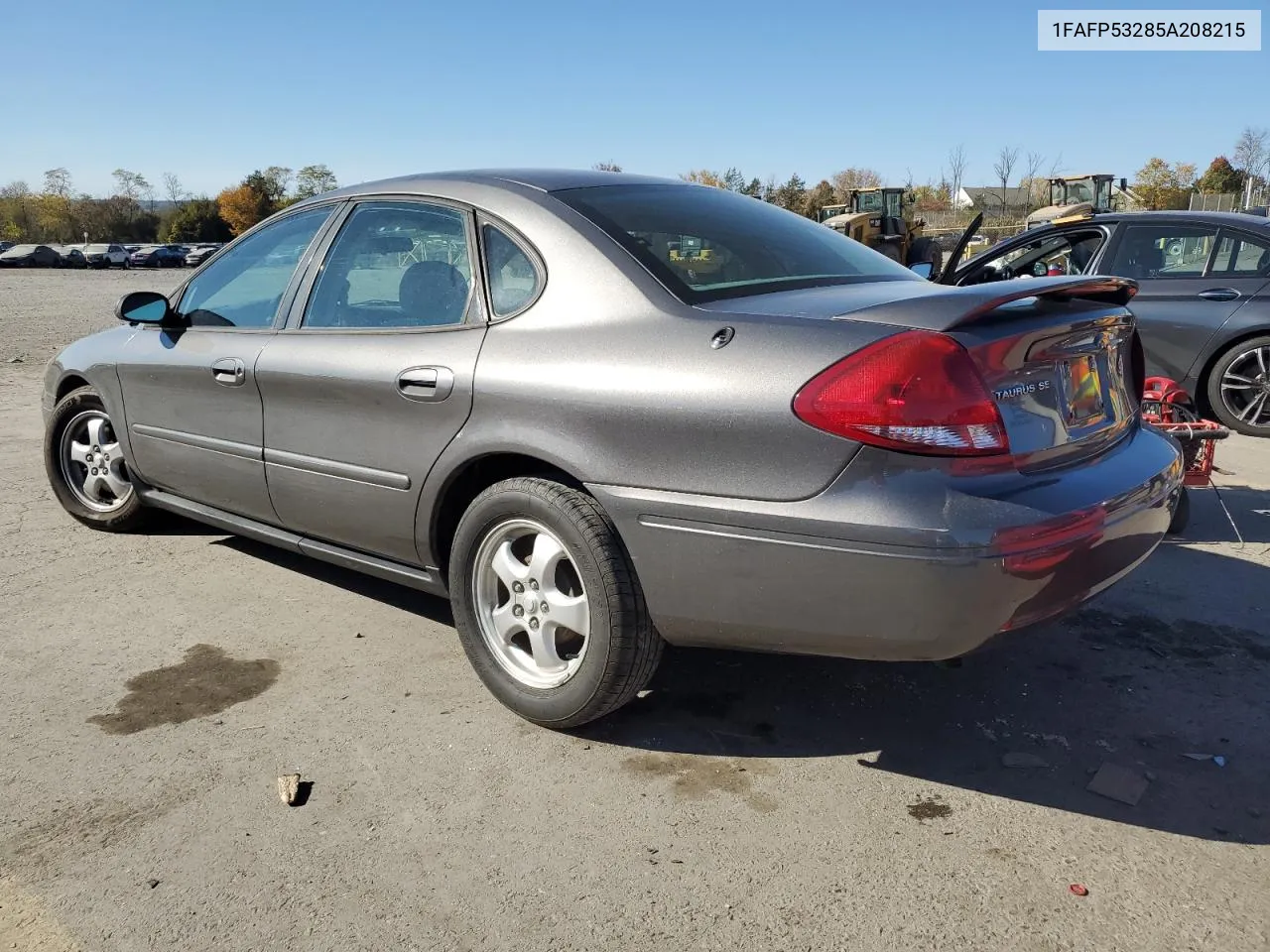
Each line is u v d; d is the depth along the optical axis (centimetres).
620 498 267
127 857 245
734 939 217
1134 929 218
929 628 233
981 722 309
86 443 495
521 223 310
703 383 253
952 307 239
